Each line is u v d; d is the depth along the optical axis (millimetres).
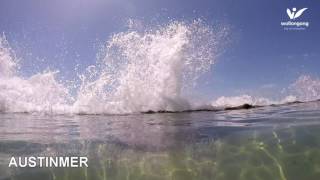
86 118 7164
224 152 3963
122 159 3992
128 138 4625
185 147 4113
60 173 3779
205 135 4523
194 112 7684
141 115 7488
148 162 3889
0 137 4875
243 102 8898
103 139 4617
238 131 4590
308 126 4508
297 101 9031
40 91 9484
